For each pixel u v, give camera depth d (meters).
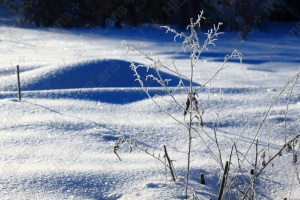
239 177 2.66
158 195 2.33
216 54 9.56
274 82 6.23
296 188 2.59
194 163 2.80
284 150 3.06
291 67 8.19
